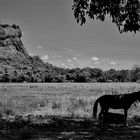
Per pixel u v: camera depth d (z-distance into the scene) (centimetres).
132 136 1049
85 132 1128
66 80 14000
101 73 15312
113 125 1304
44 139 995
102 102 1285
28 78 12544
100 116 1285
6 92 4959
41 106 2177
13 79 12269
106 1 1156
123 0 1185
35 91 5475
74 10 1170
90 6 1165
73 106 2022
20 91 5422
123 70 16525
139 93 1269
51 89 6444
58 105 2095
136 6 1184
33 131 1138
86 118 1502
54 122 1338
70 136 1048
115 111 1803
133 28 1209
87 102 2216
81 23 1174
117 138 1011
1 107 1817
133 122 1380
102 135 1066
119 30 1243
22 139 996
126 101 1265
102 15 1192
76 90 5884
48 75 13338
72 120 1443
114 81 15838
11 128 1199
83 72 14800
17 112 1767
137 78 16112
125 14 1215
